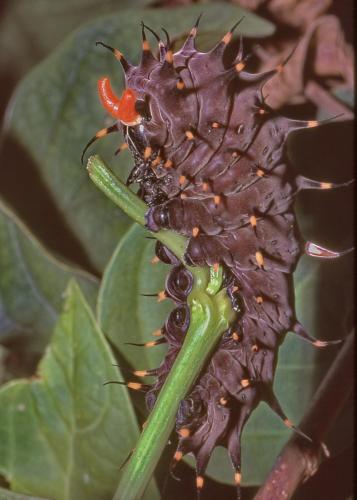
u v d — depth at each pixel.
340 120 0.40
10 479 0.35
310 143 0.40
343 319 0.36
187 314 0.32
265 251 0.31
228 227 0.31
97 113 0.39
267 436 0.36
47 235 0.38
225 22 0.38
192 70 0.30
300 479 0.34
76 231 0.39
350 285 0.37
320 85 0.41
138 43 0.38
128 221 0.39
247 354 0.32
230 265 0.31
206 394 0.32
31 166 0.39
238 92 0.30
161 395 0.31
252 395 0.32
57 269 0.38
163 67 0.30
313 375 0.36
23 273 0.39
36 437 0.35
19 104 0.39
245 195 0.31
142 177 0.31
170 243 0.31
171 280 0.32
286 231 0.31
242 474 0.36
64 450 0.35
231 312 0.31
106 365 0.34
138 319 0.35
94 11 0.47
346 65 0.41
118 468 0.34
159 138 0.30
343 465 0.36
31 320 0.39
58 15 0.47
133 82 0.30
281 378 0.36
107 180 0.31
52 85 0.39
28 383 0.35
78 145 0.39
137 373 0.33
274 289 0.31
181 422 0.32
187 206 0.31
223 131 0.30
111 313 0.35
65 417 0.35
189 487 0.35
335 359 0.35
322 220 0.37
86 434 0.35
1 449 0.35
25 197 0.39
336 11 0.42
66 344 0.35
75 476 0.35
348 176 0.39
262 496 0.33
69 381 0.35
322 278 0.36
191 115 0.30
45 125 0.39
